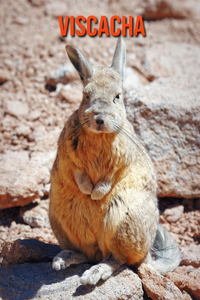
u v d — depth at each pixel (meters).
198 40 22.50
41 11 23.72
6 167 14.19
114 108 10.06
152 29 23.27
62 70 19.02
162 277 10.22
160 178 14.18
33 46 20.92
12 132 16.58
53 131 16.58
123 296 9.73
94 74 10.62
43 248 11.34
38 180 13.94
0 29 21.84
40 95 18.52
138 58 20.08
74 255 10.66
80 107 10.38
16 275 10.33
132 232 10.26
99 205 10.41
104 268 10.10
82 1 24.98
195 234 13.21
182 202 14.63
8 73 19.11
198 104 15.03
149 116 14.78
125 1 25.67
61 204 10.72
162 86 16.33
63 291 9.84
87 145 10.12
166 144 14.58
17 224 13.59
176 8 23.95
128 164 10.40
